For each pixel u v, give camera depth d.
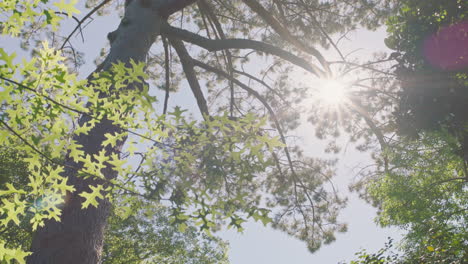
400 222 11.98
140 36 7.20
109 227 14.95
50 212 2.56
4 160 10.04
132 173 2.58
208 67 10.38
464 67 5.25
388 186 11.91
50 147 2.41
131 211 2.71
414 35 5.55
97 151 5.21
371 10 11.08
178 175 2.53
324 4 11.55
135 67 2.43
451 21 5.36
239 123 2.43
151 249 16.48
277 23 9.77
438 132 5.95
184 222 2.54
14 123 2.28
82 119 5.45
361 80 9.52
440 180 12.02
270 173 11.85
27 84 2.14
